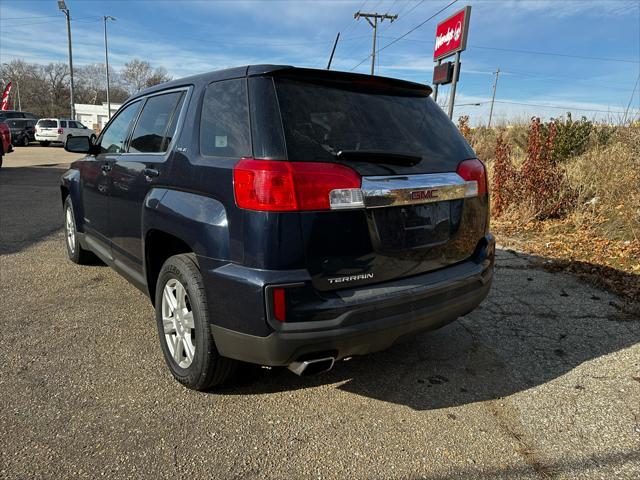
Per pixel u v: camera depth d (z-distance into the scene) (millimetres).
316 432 2572
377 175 2486
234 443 2459
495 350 3559
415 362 3373
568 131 10711
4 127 15695
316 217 2311
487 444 2502
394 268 2584
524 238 6828
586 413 2781
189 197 2752
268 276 2271
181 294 2887
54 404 2738
